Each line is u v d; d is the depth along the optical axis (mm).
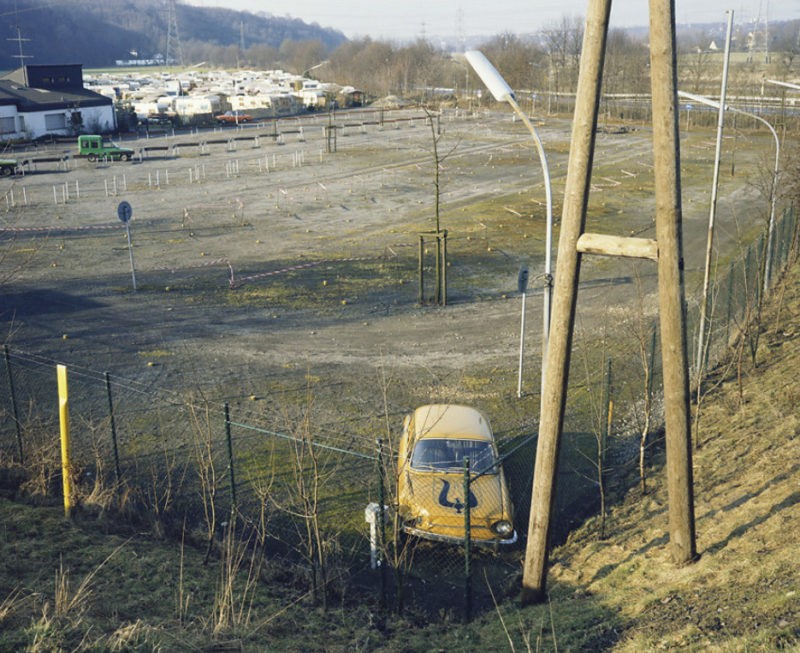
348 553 10156
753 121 71500
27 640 6590
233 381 16359
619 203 39000
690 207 37656
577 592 9016
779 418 12992
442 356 18203
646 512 10812
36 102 67875
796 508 9250
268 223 33750
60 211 36094
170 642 7141
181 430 13844
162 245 29250
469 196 41125
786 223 25766
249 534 10469
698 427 13477
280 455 12938
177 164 53469
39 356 17422
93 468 12188
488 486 10570
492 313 21594
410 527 10086
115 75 168375
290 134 73312
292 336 19406
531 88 107750
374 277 25062
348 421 14438
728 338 16672
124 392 15531
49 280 23938
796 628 6508
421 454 11078
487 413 14953
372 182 45719
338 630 8203
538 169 51062
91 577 8453
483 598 9273
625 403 15391
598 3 7578
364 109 100812
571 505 11570
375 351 18453
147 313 20938
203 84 130250
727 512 9906
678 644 6895
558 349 8328
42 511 10227
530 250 29203
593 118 7848
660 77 7664
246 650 7312
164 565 9148
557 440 8484
